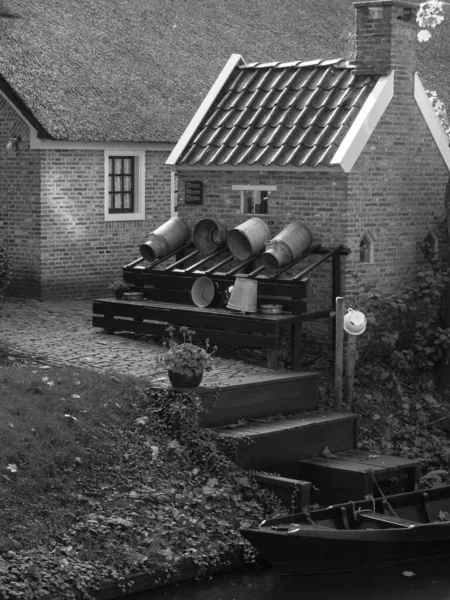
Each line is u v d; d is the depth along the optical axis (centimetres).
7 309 2136
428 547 1359
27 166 2250
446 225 1948
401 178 1873
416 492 1457
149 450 1409
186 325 1773
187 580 1265
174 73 2505
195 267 1850
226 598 1231
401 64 1859
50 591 1146
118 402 1473
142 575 1223
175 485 1378
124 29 2542
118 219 2377
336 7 3089
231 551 1305
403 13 1861
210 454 1427
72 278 2306
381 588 1280
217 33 2706
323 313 1750
